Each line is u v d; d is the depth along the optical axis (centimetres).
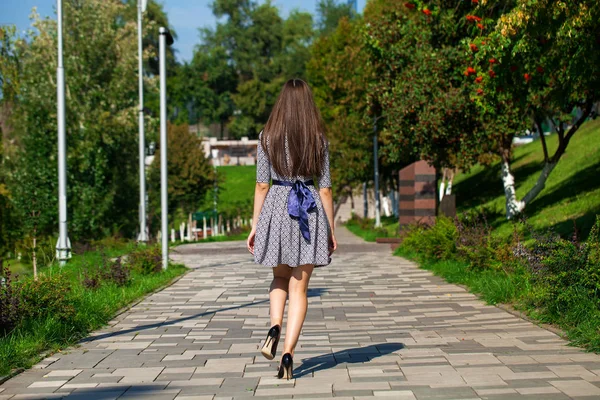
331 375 519
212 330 767
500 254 1116
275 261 495
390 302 971
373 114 2259
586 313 676
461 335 686
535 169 3092
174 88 10425
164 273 1434
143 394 478
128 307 955
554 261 738
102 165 3297
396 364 553
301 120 505
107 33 3394
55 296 741
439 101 1809
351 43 4019
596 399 426
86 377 538
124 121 3328
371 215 6700
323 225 509
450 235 1441
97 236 3284
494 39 1025
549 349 594
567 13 917
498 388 461
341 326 776
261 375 530
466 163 1981
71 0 3419
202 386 498
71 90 3297
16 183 3139
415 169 2298
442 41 1884
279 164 504
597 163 2302
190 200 5128
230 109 10600
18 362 577
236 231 4591
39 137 3194
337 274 1412
